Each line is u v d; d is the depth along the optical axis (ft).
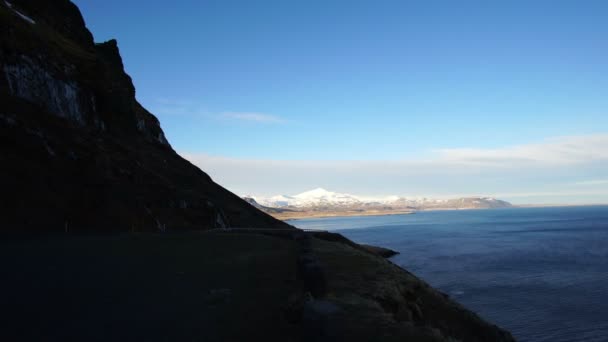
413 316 60.90
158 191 171.53
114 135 209.26
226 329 37.09
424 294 77.20
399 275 76.28
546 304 143.43
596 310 135.64
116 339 34.83
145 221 143.64
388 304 51.47
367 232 552.82
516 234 480.23
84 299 47.55
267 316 40.34
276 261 71.36
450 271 208.85
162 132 302.04
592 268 218.38
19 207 109.29
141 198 154.81
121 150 188.75
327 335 33.40
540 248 318.04
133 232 127.13
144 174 179.01
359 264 71.05
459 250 307.58
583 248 315.37
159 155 242.99
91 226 122.83
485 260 249.14
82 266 67.97
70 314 41.93
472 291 163.73
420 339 33.55
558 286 172.65
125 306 44.68
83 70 214.48
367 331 34.12
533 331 115.44
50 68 171.53
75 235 110.11
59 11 274.98
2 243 92.38
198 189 239.91
